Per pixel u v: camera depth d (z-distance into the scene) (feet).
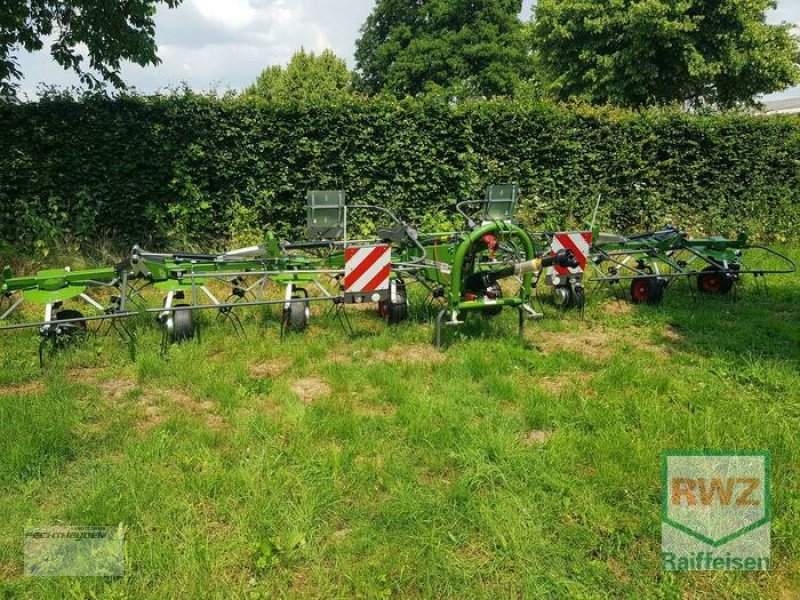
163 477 11.77
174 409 14.98
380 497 11.50
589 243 21.93
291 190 31.86
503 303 18.93
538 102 36.45
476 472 12.16
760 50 56.18
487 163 34.88
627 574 9.82
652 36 55.21
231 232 31.12
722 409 14.87
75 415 14.16
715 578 9.68
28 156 27.76
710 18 55.83
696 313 23.15
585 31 59.77
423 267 20.22
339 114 31.71
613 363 17.79
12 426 13.28
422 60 108.68
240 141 30.78
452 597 9.25
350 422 13.85
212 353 18.74
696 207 39.37
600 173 37.42
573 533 10.47
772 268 31.40
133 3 29.25
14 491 11.50
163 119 29.60
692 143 38.04
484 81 106.63
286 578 9.51
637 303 24.93
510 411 14.97
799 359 18.45
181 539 10.27
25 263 26.94
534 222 36.52
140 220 30.22
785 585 9.64
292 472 12.04
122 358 17.84
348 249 18.12
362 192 33.09
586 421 14.25
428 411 14.51
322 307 23.30
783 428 13.69
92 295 24.75
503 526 10.57
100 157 28.84
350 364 17.84
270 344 19.10
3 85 27.61
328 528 10.62
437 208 34.55
